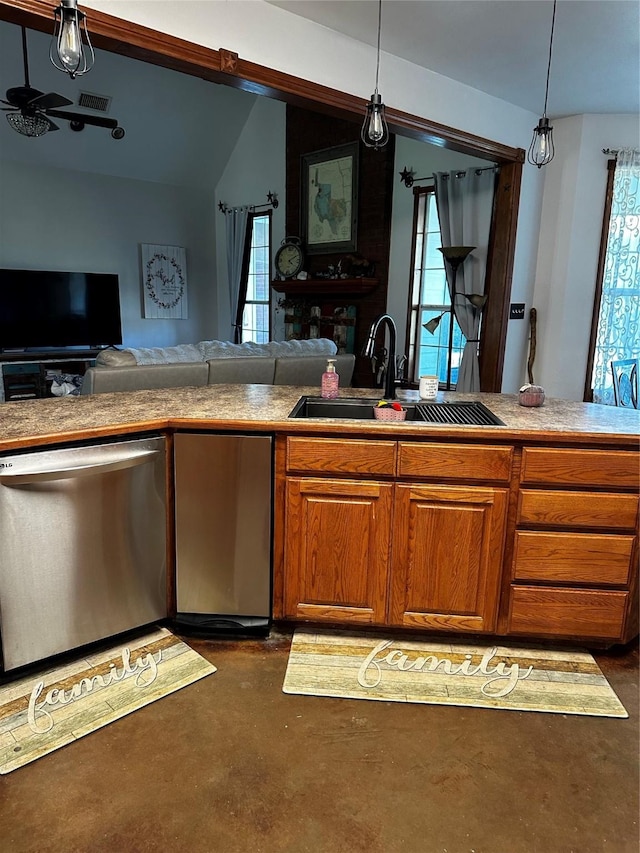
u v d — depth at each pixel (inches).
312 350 172.2
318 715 73.3
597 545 83.3
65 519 76.6
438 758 66.9
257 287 313.0
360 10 113.7
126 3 93.4
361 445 82.9
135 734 69.2
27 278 267.0
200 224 326.0
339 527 85.8
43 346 275.7
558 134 184.5
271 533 87.3
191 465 85.4
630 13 112.6
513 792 62.4
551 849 55.7
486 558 84.6
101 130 265.0
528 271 192.1
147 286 310.3
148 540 85.9
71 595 79.4
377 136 93.8
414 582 86.3
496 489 82.7
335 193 251.1
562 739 70.4
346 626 93.4
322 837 56.3
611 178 181.2
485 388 192.4
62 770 63.6
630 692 79.4
